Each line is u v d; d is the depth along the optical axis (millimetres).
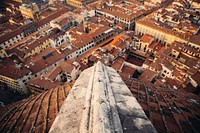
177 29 118000
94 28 121062
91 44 113312
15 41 123750
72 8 162250
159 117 16016
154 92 22984
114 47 103062
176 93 31562
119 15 137750
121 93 13922
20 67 92500
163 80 83875
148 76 86812
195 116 19406
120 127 10398
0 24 141750
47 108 17875
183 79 82938
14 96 91688
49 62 96875
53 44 114750
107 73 16703
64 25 126500
